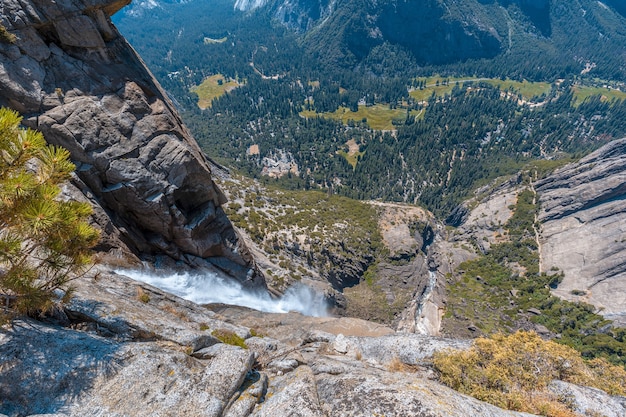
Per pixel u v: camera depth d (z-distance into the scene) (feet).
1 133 18.10
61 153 21.20
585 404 34.19
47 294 23.86
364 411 23.04
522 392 35.94
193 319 46.01
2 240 19.95
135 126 66.80
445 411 22.70
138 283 50.11
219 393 24.04
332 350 45.34
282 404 24.11
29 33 54.90
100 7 60.75
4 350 21.67
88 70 62.34
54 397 20.54
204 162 82.28
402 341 47.65
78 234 22.97
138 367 23.79
